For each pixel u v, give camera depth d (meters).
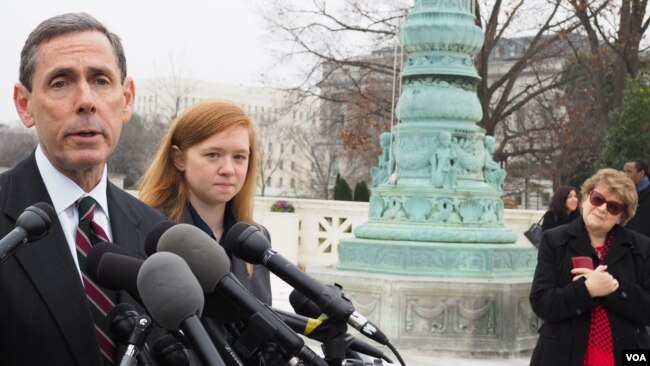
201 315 2.64
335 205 20.12
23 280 3.05
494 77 43.72
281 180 62.22
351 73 36.44
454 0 12.06
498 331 10.97
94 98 3.17
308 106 36.41
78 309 3.10
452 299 10.94
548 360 6.46
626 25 29.56
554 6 31.42
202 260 2.70
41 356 3.03
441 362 10.45
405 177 11.99
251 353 2.71
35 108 3.19
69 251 3.16
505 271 11.50
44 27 3.20
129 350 2.65
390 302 10.93
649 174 11.49
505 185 45.03
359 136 34.50
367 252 11.59
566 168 38.62
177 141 4.77
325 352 2.84
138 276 2.49
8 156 41.03
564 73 35.34
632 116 23.23
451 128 11.94
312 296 2.77
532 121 38.84
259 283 4.71
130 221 3.45
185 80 54.41
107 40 3.24
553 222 11.41
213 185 4.72
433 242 11.48
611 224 6.38
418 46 12.09
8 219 3.18
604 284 6.23
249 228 2.88
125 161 44.44
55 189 3.27
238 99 56.66
